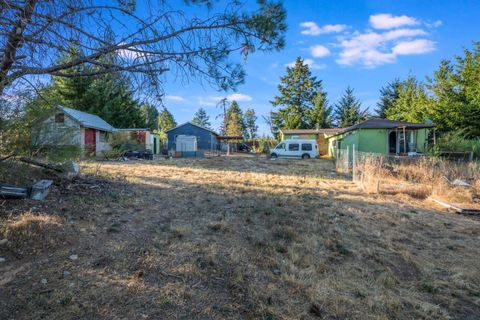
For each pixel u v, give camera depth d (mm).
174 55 2814
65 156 5410
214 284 2717
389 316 2461
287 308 2426
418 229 4711
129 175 8352
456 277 3162
